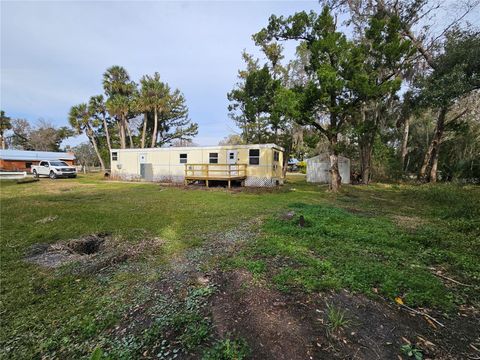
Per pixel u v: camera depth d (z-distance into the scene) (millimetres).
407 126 20031
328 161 19688
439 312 2516
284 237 4902
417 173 21766
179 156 17750
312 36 12867
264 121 18828
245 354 1967
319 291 2891
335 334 2182
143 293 3039
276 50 18578
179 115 31734
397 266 3562
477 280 3168
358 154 20859
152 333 2285
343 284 3029
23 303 2871
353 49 11328
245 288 3020
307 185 17500
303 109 12148
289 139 19578
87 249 4781
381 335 2170
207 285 3172
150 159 18875
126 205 8805
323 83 11016
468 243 4449
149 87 26766
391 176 19766
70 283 3354
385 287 2898
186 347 2092
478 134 17953
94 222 6320
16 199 10039
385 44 11727
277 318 2432
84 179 20750
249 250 4262
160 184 16625
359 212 7668
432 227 5613
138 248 4586
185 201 9734
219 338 2184
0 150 30594
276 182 16031
